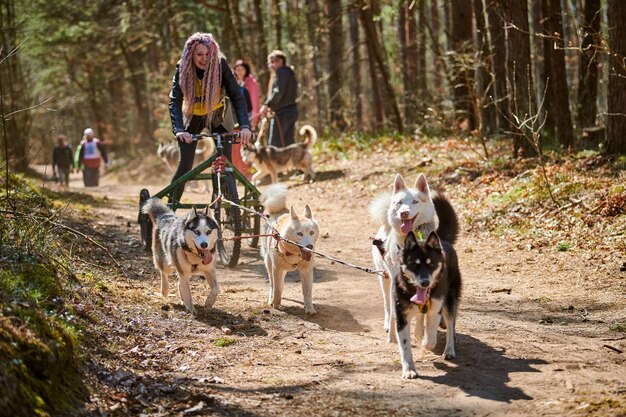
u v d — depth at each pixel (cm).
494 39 1623
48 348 429
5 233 601
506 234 1007
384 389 492
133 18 2830
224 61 859
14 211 634
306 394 482
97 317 580
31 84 3106
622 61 1105
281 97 1664
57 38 2975
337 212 1305
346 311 707
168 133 2827
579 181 1073
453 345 556
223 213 913
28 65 3119
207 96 847
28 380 397
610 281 779
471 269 884
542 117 1553
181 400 460
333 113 2359
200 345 582
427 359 556
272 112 1680
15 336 414
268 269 728
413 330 653
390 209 627
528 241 962
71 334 484
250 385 498
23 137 2056
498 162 1339
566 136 1411
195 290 770
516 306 716
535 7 2208
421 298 507
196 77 851
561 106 1413
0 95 692
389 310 632
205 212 688
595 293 746
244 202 883
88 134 2222
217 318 666
